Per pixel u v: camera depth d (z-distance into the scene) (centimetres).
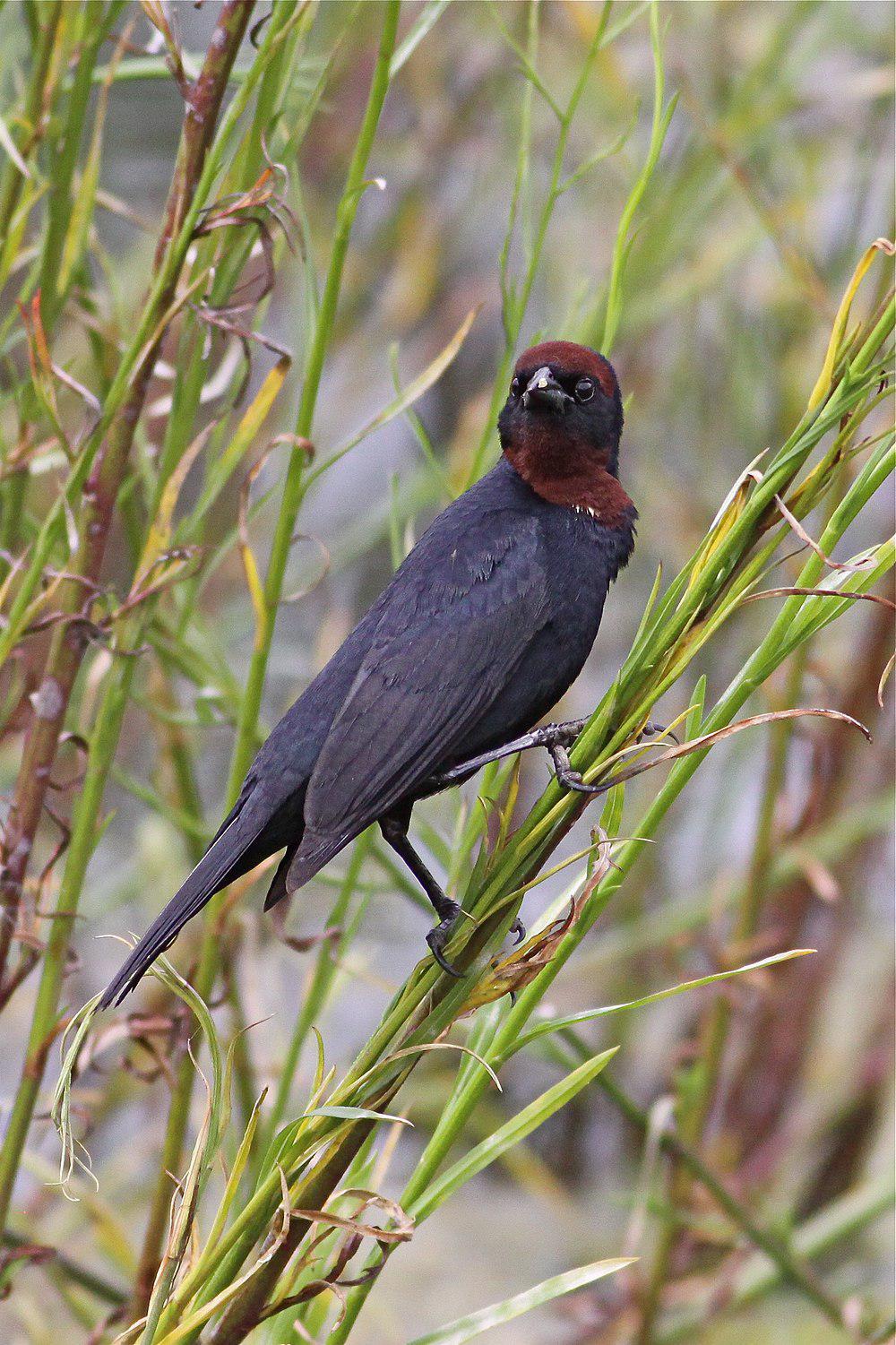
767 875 1048
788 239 1181
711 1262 1236
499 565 730
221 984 865
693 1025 1392
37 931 777
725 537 554
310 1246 559
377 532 1263
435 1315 1257
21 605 715
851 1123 1321
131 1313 805
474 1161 580
